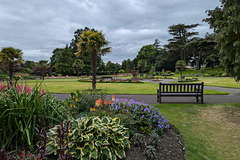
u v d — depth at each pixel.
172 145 2.53
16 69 36.28
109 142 2.13
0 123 2.03
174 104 5.57
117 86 13.92
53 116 2.47
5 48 18.09
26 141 2.11
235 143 2.71
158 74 41.84
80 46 10.90
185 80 21.06
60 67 48.31
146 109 3.23
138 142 2.30
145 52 63.97
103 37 11.26
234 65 4.80
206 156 2.29
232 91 8.95
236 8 4.12
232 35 4.56
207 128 3.37
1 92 2.40
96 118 2.37
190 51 45.12
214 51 37.84
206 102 5.96
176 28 43.25
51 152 1.82
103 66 58.81
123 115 2.79
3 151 1.35
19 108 2.06
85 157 1.83
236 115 4.23
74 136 1.90
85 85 15.34
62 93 8.94
